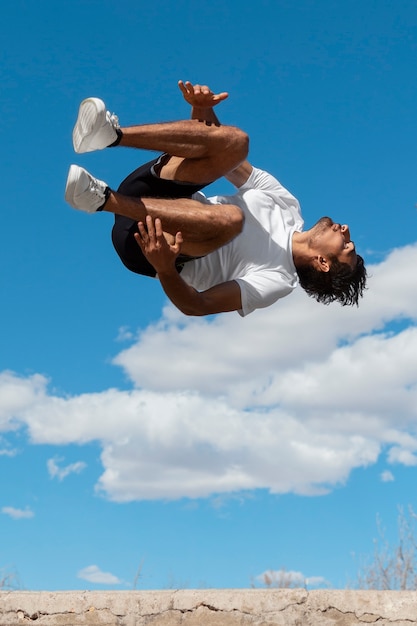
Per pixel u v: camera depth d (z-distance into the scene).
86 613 4.64
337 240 4.70
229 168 4.32
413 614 4.35
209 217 4.28
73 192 3.98
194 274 4.72
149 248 4.07
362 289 4.96
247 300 4.59
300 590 4.48
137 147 4.09
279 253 4.71
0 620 4.70
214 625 4.50
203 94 4.20
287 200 4.89
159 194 4.40
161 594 4.61
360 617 4.40
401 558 8.46
